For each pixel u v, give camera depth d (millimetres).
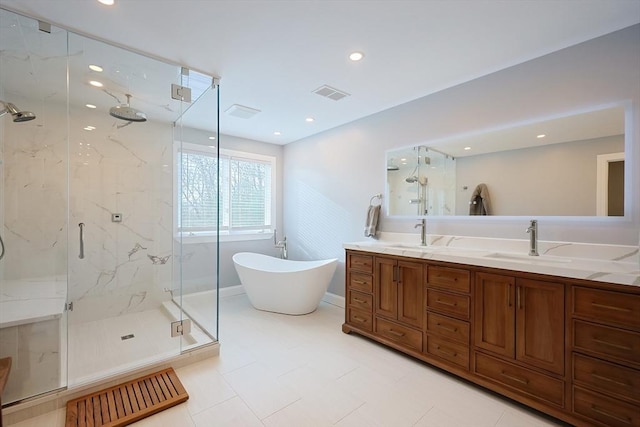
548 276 1687
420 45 2014
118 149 3164
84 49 2066
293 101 3008
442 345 2178
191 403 1823
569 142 2043
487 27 1812
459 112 2623
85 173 2980
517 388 1801
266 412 1741
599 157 1926
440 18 1727
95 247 3027
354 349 2568
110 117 3098
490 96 2426
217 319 2574
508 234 2338
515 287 1819
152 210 3346
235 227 4348
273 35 1906
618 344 1459
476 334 1993
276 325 3127
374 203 3404
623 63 1838
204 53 2119
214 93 2596
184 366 2273
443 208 2756
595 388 1526
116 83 2566
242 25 1802
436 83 2598
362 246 2797
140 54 2135
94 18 1725
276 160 4793
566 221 2057
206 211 2799
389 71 2375
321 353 2492
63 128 2785
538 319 1727
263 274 3465
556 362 1657
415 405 1809
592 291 1540
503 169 2363
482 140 2482
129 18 1726
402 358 2412
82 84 2566
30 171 2609
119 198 3168
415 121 2969
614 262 1829
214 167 2697
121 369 2090
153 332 2730
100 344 2502
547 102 2137
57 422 1669
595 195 1939
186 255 3039
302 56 2158
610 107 1885
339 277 3828
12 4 1584
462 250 2471
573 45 2018
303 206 4438
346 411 1752
